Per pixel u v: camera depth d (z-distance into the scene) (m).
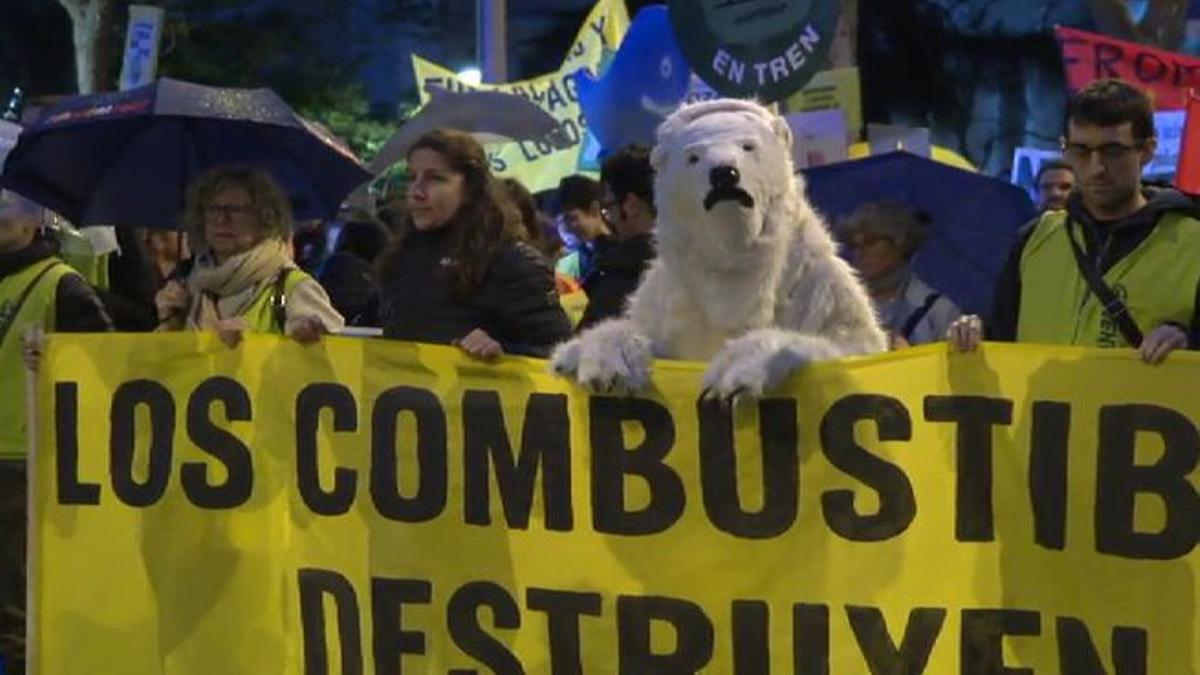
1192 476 14.55
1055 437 14.80
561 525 15.98
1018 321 16.31
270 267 19.25
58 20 95.56
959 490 14.99
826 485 15.23
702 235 14.62
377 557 16.53
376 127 89.44
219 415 17.08
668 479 15.62
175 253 27.09
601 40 42.50
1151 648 14.71
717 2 26.50
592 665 15.96
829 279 14.90
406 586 16.44
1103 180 15.50
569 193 27.48
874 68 95.75
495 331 17.31
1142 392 14.63
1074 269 15.88
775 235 14.60
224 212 19.19
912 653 15.14
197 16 88.94
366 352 16.56
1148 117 15.55
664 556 15.69
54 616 17.56
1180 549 14.62
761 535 15.42
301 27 94.44
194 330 19.08
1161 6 43.75
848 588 15.25
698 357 15.10
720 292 14.77
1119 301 15.57
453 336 17.25
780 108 33.28
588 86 34.59
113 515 17.42
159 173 23.45
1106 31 43.75
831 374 15.10
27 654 17.62
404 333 17.56
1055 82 93.50
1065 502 14.82
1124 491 14.71
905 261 22.36
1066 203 16.45
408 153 17.80
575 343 15.30
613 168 20.30
